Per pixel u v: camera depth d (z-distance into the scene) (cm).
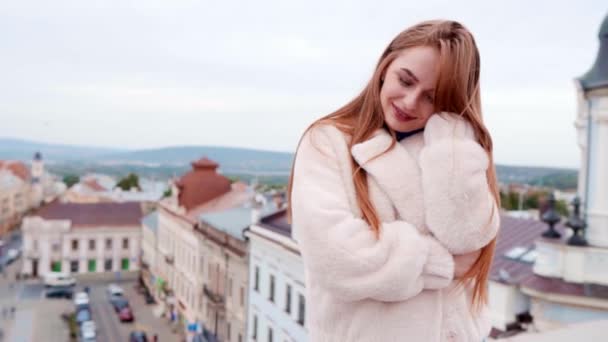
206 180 2934
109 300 3797
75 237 4547
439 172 117
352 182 123
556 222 775
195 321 2253
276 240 1188
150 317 3294
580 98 746
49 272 4475
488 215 119
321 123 130
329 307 125
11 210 4369
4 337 2780
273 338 1212
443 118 124
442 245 119
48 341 2800
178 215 2834
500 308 783
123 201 5153
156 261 3569
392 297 112
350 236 112
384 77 132
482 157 120
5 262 4288
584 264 727
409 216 120
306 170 123
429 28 126
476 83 130
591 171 738
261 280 1312
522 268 831
